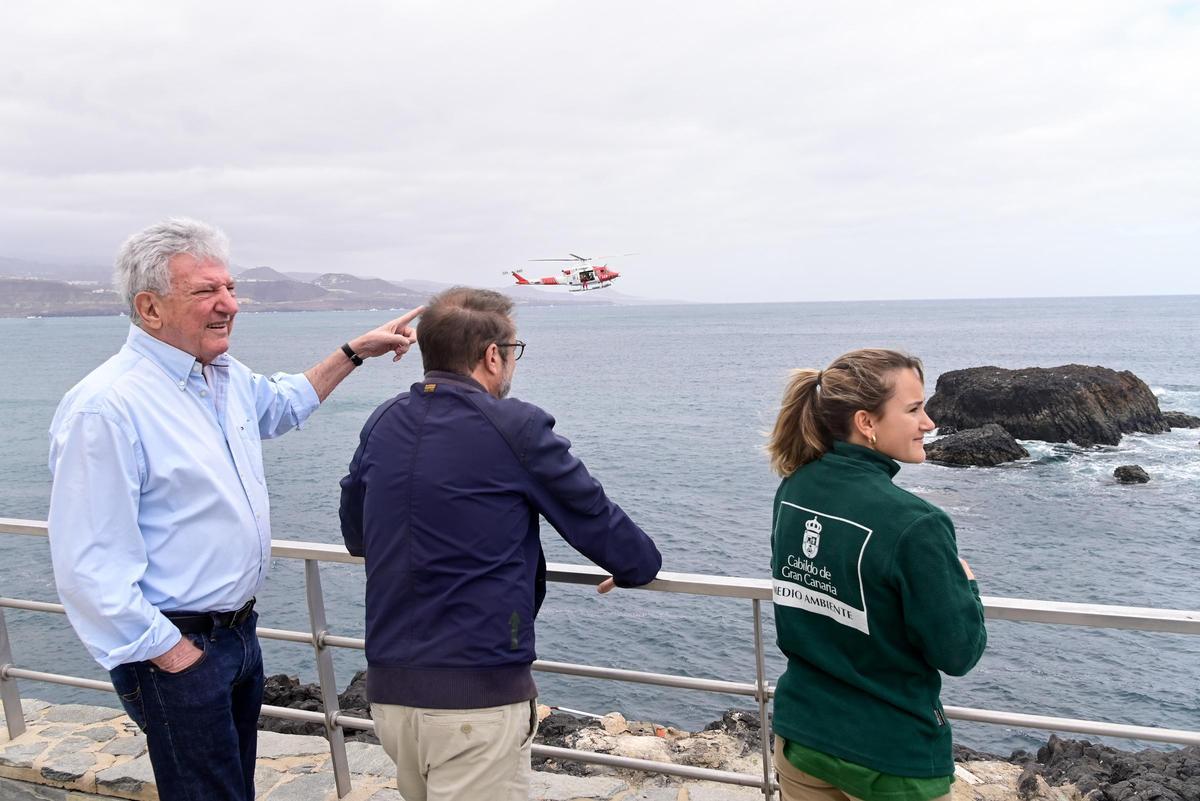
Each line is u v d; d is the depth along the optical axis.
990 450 33.62
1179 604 18.11
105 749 3.86
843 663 2.12
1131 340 111.88
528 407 2.27
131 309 2.52
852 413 2.18
